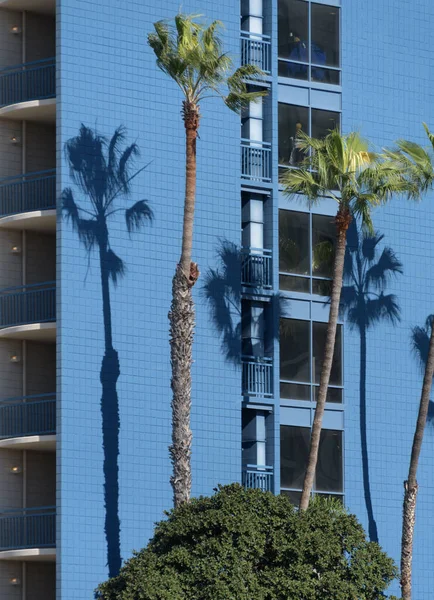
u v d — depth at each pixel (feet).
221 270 264.31
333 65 284.20
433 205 291.58
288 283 272.92
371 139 286.05
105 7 260.21
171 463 248.11
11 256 265.34
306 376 272.31
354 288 281.13
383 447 278.46
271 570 224.74
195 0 268.21
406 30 293.23
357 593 224.12
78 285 251.39
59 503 245.04
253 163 273.33
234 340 263.70
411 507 268.62
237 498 229.25
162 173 261.24
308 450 270.26
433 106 294.25
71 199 253.03
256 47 276.41
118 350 253.03
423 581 278.46
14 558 252.42
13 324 263.08
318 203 278.26
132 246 256.93
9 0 266.57
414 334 285.84
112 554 247.91
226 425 260.62
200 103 266.98
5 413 260.62
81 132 255.70
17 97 268.82
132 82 260.83
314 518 230.07
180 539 227.61
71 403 248.11
